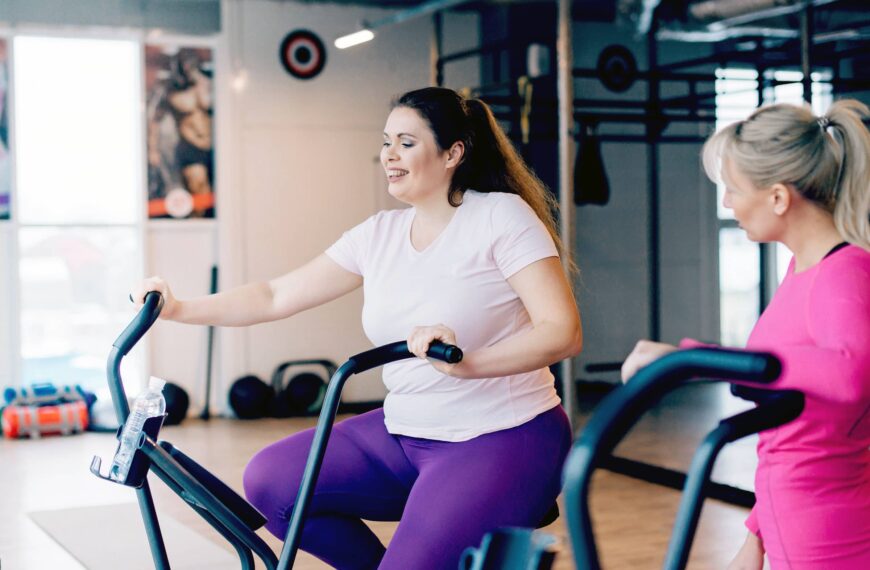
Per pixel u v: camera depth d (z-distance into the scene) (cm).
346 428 260
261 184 846
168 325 832
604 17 833
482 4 813
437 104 239
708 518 500
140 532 493
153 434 209
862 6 661
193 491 206
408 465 248
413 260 244
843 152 181
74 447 713
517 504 230
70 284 817
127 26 799
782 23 686
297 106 852
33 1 777
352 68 865
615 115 721
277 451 259
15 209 796
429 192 242
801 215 185
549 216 260
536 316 227
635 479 592
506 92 847
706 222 958
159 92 826
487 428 234
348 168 868
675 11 686
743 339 968
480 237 235
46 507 545
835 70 671
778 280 961
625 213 935
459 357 199
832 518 181
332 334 866
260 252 848
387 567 227
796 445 184
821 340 170
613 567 424
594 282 927
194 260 841
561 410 245
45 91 805
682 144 948
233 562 440
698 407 831
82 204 818
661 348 152
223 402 845
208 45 835
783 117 184
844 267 174
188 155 834
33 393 772
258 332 848
